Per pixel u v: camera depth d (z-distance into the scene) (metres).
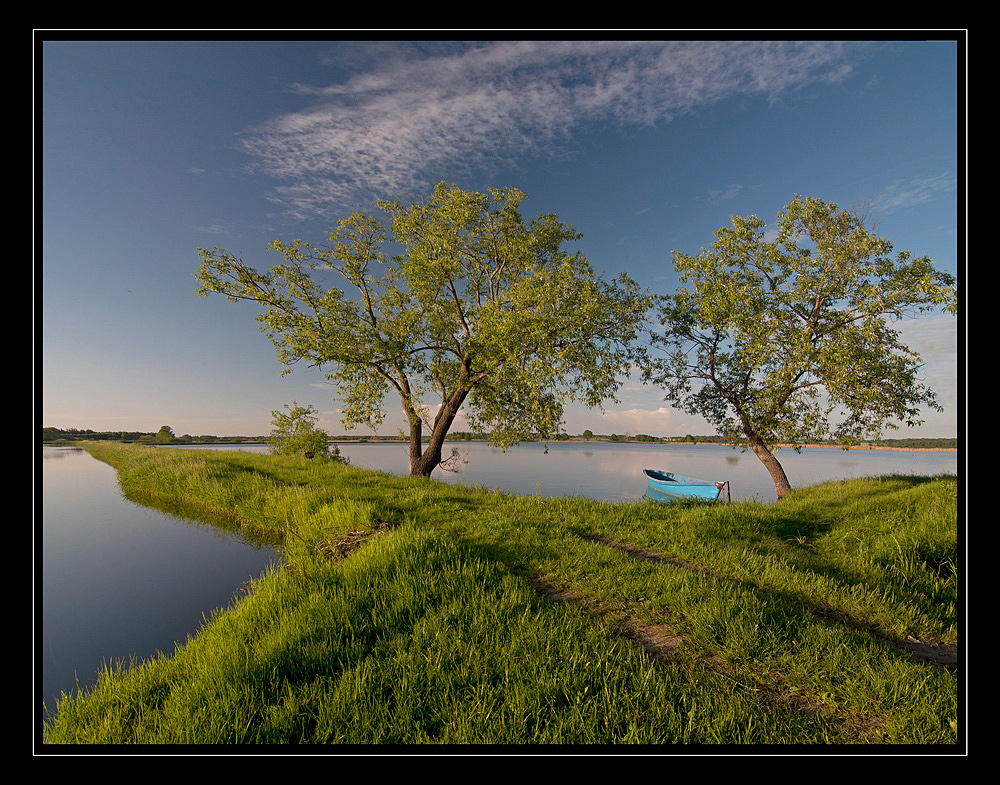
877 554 8.13
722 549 7.92
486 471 40.59
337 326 16.44
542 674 3.96
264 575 7.91
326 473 18.42
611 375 16.20
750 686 3.89
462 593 5.57
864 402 13.07
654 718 3.43
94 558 10.25
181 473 19.48
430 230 17.22
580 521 9.89
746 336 13.40
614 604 5.64
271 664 4.38
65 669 5.70
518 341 14.84
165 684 4.67
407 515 9.93
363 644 4.68
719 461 57.72
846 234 13.62
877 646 4.44
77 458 49.34
